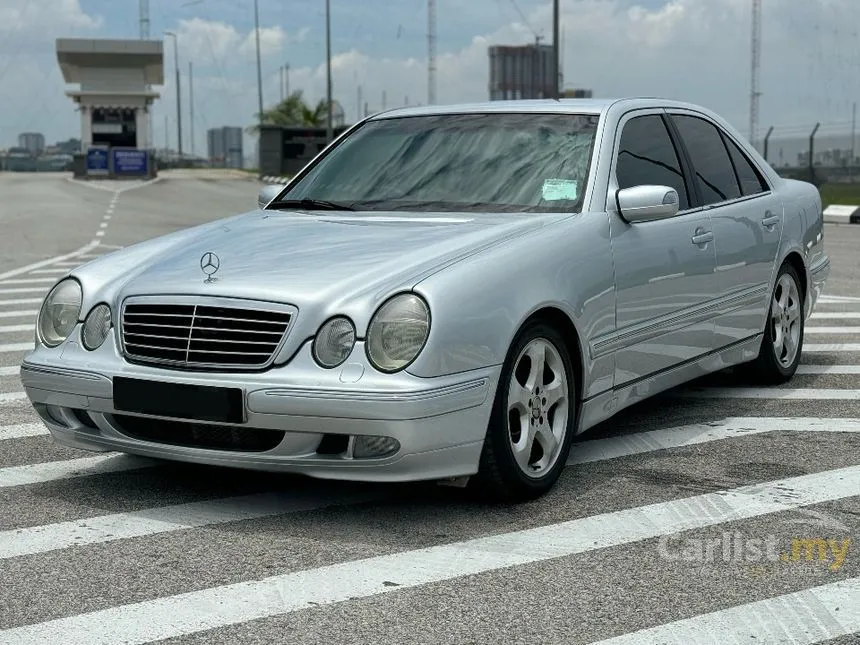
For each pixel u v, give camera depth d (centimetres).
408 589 353
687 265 533
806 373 702
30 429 575
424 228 462
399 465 396
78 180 5388
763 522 416
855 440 535
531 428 441
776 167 2534
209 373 411
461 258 425
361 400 389
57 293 464
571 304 450
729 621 326
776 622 326
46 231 2052
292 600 345
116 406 429
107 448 449
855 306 1016
